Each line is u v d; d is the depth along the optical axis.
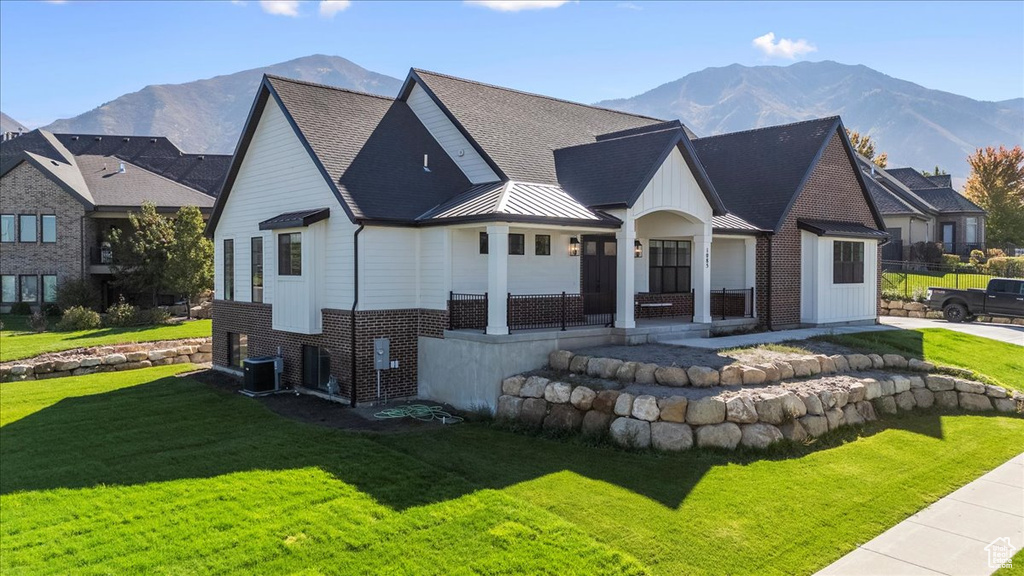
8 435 13.21
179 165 45.88
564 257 16.91
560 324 15.91
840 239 21.05
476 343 13.89
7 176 33.72
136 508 9.16
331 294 15.56
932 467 10.34
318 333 15.77
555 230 15.69
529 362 13.81
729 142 23.69
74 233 33.56
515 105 20.47
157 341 24.59
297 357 16.89
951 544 7.79
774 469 9.92
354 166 15.74
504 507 8.70
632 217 15.25
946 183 52.75
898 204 38.06
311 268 15.58
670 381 11.73
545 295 15.68
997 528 8.23
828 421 11.62
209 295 33.78
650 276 19.70
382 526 8.24
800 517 8.38
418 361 15.59
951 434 12.11
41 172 33.56
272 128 17.70
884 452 10.96
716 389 11.48
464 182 17.34
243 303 19.41
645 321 17.89
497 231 13.60
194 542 7.99
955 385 13.97
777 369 12.55
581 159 17.44
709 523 8.16
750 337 16.94
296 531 8.22
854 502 8.88
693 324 16.95
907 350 16.77
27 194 33.66
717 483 9.37
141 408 15.34
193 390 17.45
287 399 15.97
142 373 20.52
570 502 8.83
